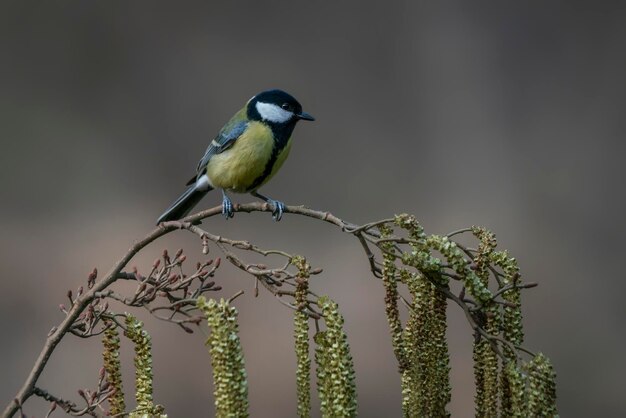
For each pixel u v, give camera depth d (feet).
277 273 22.97
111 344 23.04
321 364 22.84
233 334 22.76
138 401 22.99
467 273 22.91
